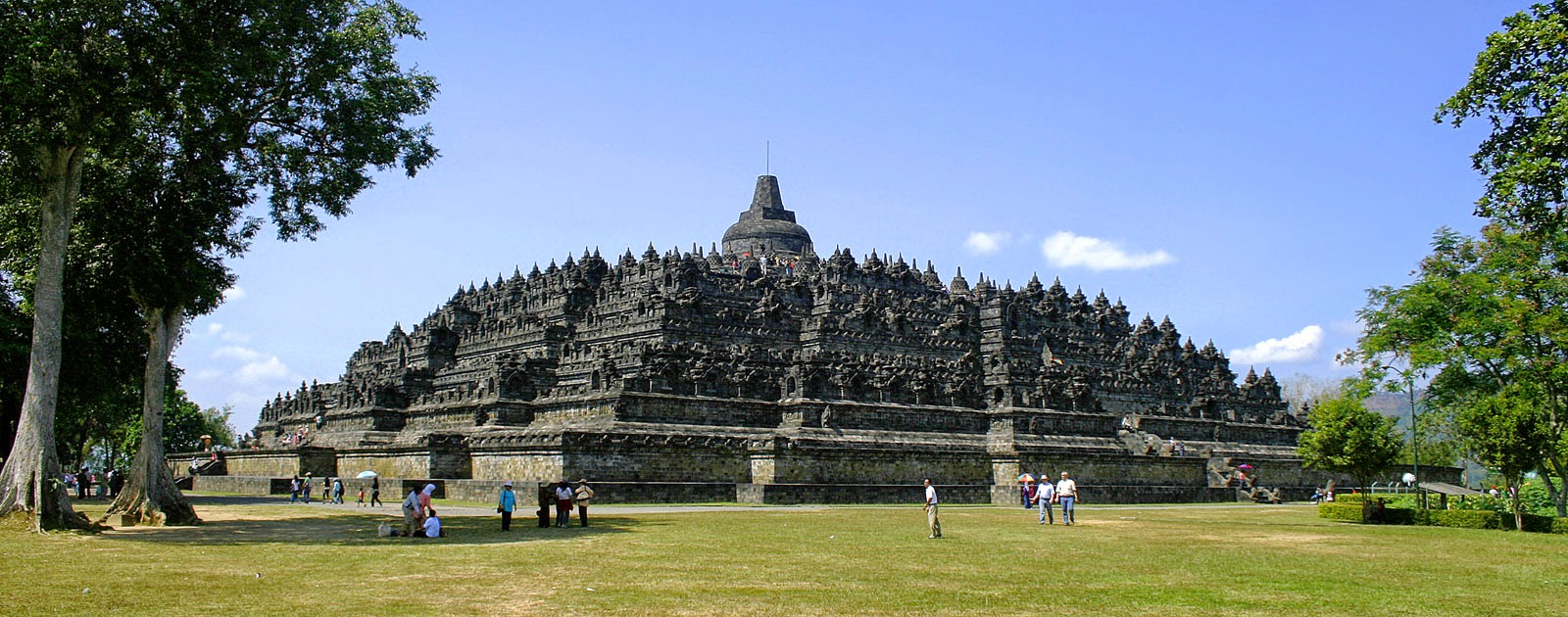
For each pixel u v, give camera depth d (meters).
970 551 49.72
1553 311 72.94
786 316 142.25
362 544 50.41
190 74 53.94
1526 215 45.16
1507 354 75.00
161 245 62.44
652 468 96.25
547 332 140.12
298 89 62.53
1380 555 51.97
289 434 159.50
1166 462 126.06
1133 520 76.19
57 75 51.00
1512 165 44.22
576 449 91.94
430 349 155.00
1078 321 181.62
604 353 122.50
